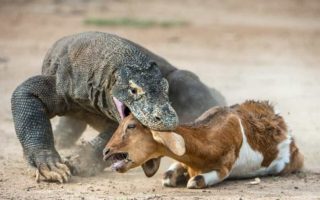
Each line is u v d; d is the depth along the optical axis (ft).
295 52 187.52
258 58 177.58
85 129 95.76
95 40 81.87
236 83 142.72
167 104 71.00
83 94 81.61
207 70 158.92
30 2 262.26
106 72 78.69
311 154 88.58
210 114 73.97
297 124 105.91
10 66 161.79
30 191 72.33
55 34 206.59
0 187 73.77
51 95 83.71
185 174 74.54
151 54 96.48
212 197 68.69
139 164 67.77
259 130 75.92
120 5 271.69
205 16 254.88
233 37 210.38
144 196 69.36
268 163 77.05
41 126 81.15
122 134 67.51
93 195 70.38
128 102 72.84
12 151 90.63
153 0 290.35
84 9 256.52
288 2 292.40
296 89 136.46
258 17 255.09
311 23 242.37
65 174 76.13
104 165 80.48
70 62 82.64
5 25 220.43
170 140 66.54
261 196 69.41
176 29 222.69
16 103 81.82
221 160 71.51
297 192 71.26
